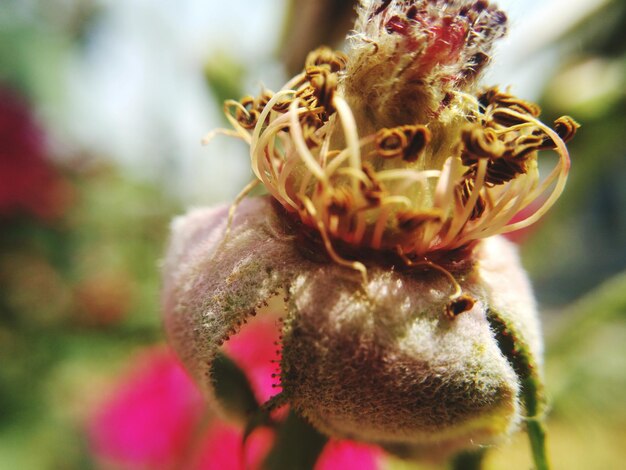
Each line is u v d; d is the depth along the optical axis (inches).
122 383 3.0
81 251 4.7
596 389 3.3
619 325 3.1
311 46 2.2
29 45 4.8
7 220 4.4
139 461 2.7
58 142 4.8
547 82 2.4
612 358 3.3
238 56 2.8
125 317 4.4
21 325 4.4
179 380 2.7
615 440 3.7
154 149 4.9
